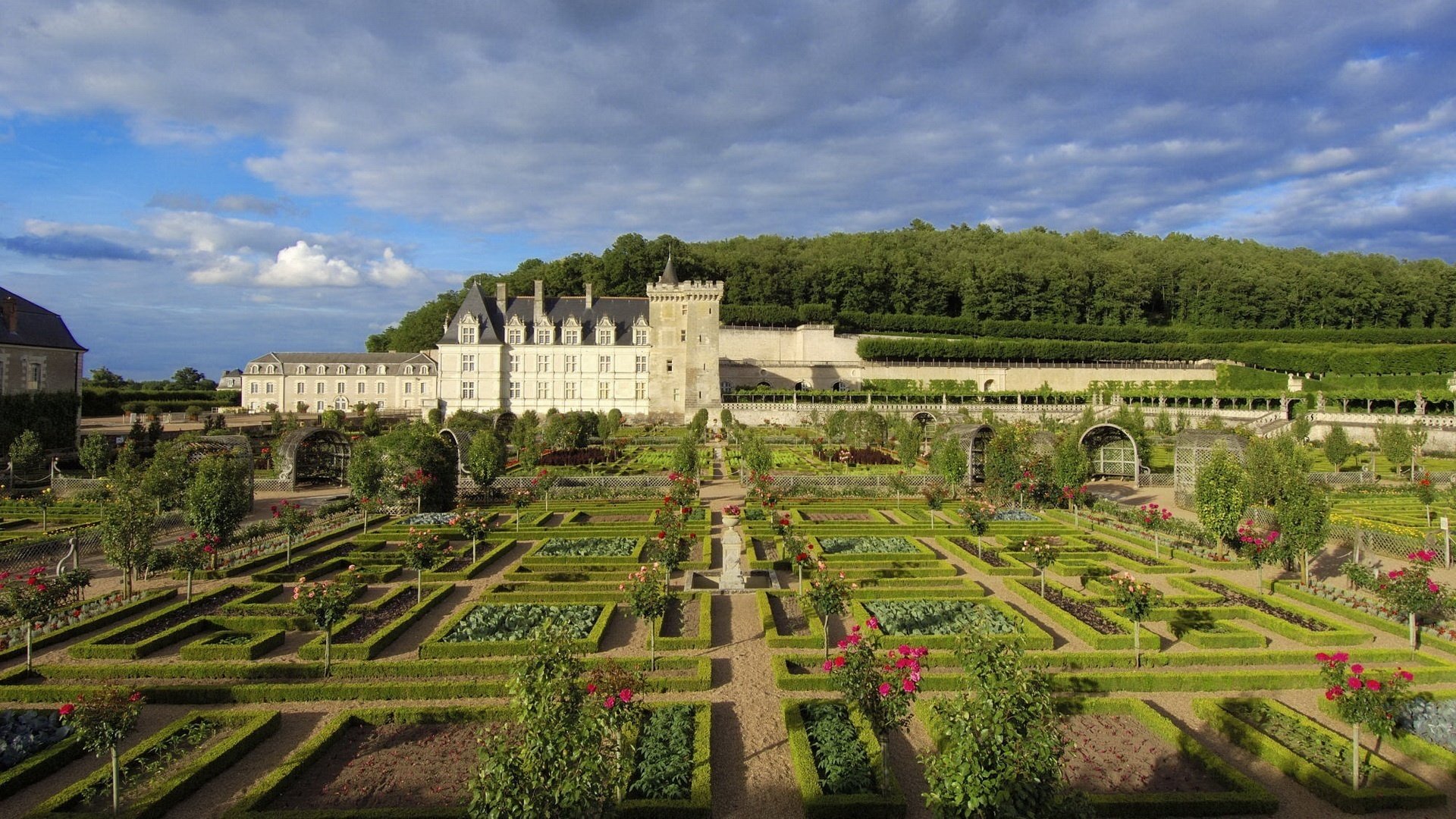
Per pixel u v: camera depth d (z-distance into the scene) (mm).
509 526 43094
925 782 16547
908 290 156000
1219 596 29141
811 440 84438
